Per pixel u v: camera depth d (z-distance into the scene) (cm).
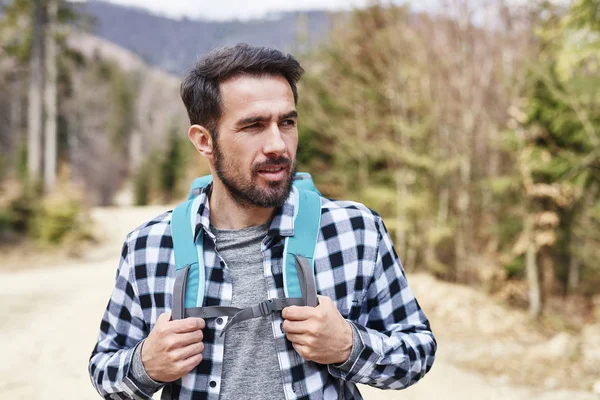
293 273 112
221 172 113
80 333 564
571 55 531
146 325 120
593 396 422
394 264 123
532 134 700
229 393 110
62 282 932
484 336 633
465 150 862
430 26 851
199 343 106
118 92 4550
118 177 4528
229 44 116
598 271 898
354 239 118
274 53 112
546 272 876
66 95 2259
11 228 1336
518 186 791
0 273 1055
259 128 109
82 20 1859
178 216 121
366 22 945
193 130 119
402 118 905
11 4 1708
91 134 3869
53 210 1323
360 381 110
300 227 116
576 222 822
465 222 917
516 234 891
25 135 2848
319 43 1114
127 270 123
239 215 120
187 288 113
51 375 429
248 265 117
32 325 596
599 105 584
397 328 121
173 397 113
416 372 115
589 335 597
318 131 1118
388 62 921
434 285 842
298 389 108
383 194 945
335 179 1182
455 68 841
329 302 106
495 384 450
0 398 376
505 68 760
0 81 2294
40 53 1742
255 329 112
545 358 520
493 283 905
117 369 113
